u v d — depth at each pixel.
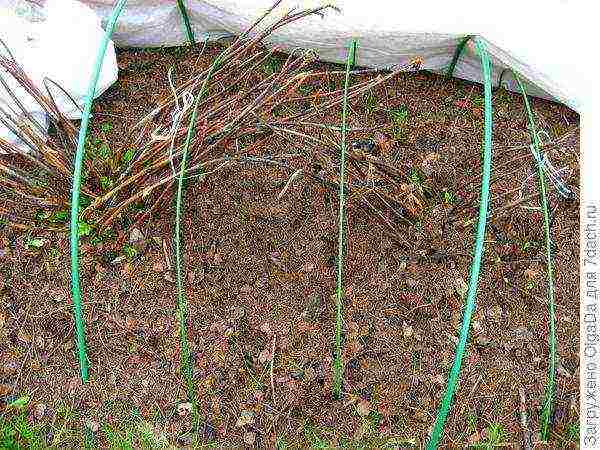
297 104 2.50
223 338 2.16
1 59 2.03
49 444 1.98
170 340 2.15
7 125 2.07
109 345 2.14
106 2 2.52
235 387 2.08
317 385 2.09
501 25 2.34
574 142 2.51
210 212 2.35
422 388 2.09
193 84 2.10
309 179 2.38
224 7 2.49
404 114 2.57
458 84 2.66
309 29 2.46
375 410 2.06
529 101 2.63
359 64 2.64
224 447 2.00
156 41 2.67
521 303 2.24
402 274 2.27
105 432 2.01
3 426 2.00
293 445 2.01
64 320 2.17
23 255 2.26
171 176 1.96
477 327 2.19
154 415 2.04
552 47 2.32
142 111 2.52
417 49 2.51
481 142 2.51
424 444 2.01
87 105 1.75
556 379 2.12
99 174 2.18
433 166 2.44
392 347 2.15
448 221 2.31
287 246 2.30
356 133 2.48
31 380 2.08
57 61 2.35
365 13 2.38
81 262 2.25
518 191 2.35
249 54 2.53
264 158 2.23
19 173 2.20
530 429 2.04
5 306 2.18
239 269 2.26
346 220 2.35
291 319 2.19
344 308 2.21
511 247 2.32
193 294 2.22
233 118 2.01
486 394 2.09
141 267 2.26
